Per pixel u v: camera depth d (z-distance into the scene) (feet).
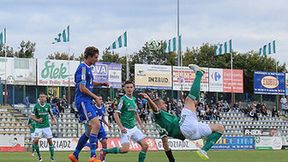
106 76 191.21
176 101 196.44
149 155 114.52
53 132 167.53
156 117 55.72
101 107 81.56
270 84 230.48
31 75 181.78
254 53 313.94
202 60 329.11
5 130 161.17
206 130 52.70
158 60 330.13
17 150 139.23
